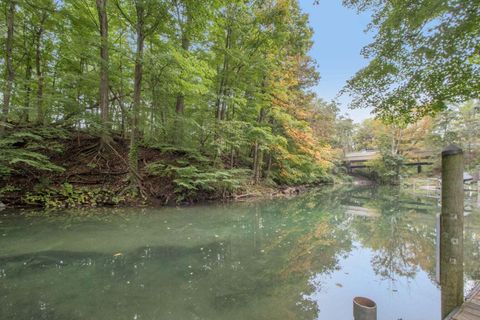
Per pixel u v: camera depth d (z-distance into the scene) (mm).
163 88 8961
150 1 7410
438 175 22672
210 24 9547
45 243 4426
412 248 4723
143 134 10477
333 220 7352
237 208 8938
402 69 4059
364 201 11828
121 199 7957
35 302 2543
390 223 6984
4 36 8172
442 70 3666
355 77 4719
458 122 20328
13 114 7812
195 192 9305
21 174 7492
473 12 3059
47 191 7441
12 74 7379
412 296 2930
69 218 6277
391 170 22703
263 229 6125
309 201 11570
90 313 2379
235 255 4215
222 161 11469
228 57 10570
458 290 2113
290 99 13414
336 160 23047
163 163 9461
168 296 2777
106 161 8852
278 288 3055
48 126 8477
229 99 10055
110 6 8664
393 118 4785
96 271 3377
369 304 2295
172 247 4523
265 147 12508
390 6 4223
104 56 8336
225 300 2729
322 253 4395
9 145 7312
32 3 7695
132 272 3398
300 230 6090
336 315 2490
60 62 9328
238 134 10359
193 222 6543
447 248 2154
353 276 3463
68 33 8547
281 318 2420
